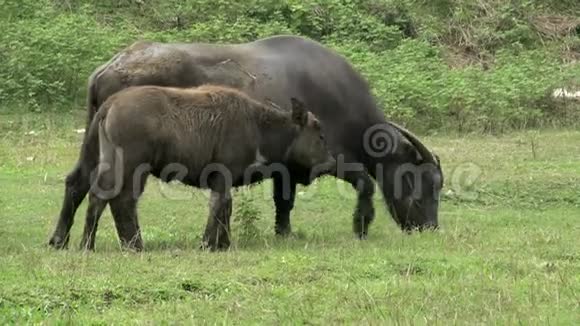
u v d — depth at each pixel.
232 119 19.30
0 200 25.16
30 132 35.44
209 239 19.14
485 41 51.34
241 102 19.48
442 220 23.81
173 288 15.33
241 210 21.36
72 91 40.22
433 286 15.87
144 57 20.84
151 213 24.33
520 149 34.28
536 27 53.06
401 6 51.88
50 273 15.91
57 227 19.52
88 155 19.48
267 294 15.23
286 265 17.08
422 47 46.56
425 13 53.38
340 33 48.22
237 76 21.19
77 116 38.66
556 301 14.92
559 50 51.09
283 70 21.62
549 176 28.97
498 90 40.25
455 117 39.38
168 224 22.98
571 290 15.53
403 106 38.94
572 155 33.00
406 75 41.53
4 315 13.75
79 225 22.47
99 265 16.67
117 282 15.39
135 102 18.56
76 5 48.97
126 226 18.66
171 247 19.39
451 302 14.79
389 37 48.69
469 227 22.45
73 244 19.69
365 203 22.03
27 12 45.66
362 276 16.75
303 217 24.58
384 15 51.25
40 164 30.30
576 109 41.47
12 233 21.09
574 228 22.70
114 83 20.55
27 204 24.80
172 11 49.69
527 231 21.80
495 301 14.82
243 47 21.84
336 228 23.06
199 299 14.96
